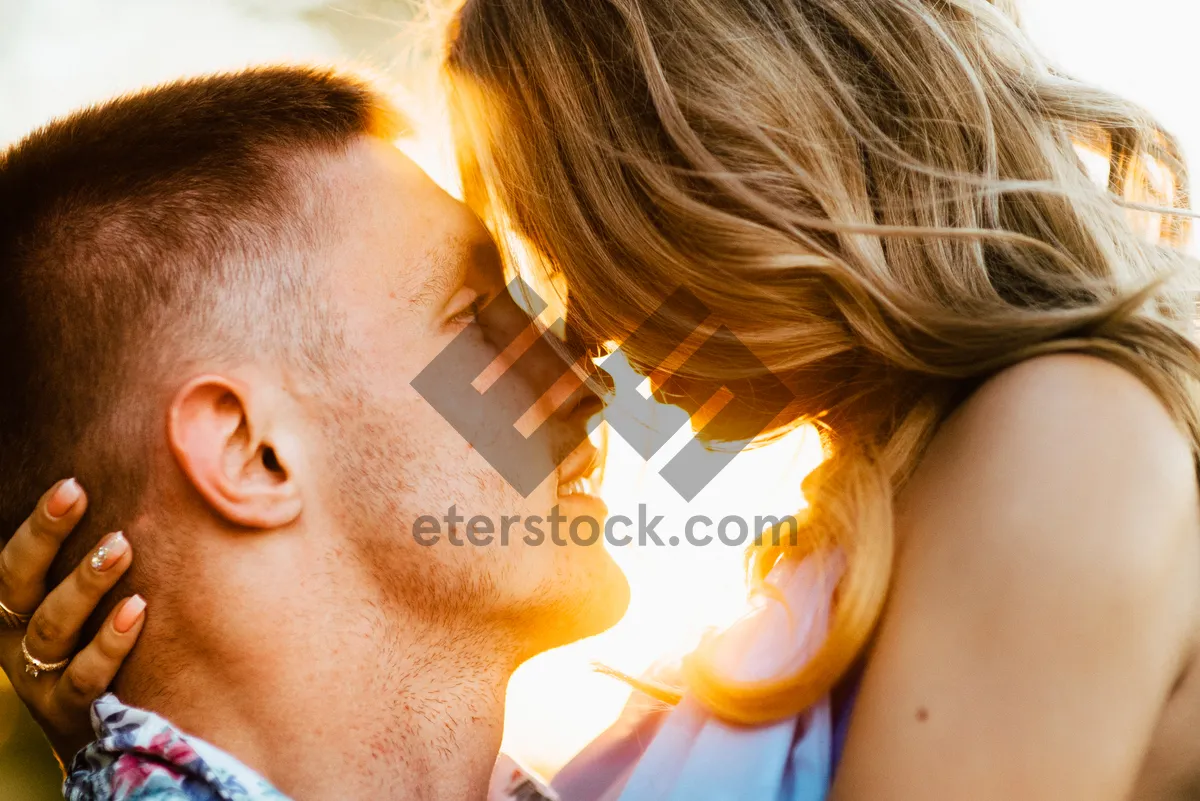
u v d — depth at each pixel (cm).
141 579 121
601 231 132
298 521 121
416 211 131
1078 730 93
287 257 122
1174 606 97
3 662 131
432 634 126
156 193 122
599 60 131
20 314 123
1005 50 137
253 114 128
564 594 132
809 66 128
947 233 119
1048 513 98
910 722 101
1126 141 141
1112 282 122
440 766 125
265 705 119
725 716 121
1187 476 101
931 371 117
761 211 124
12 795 188
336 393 122
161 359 119
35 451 124
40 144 128
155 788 112
